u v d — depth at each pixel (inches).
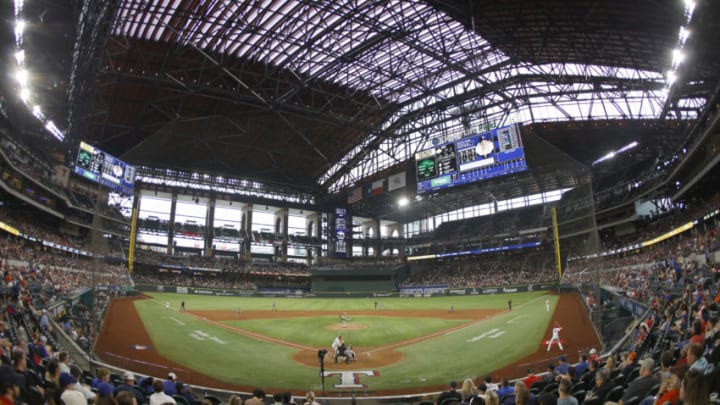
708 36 1282.0
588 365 557.9
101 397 266.4
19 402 254.8
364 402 639.8
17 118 1916.8
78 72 1716.3
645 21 1456.7
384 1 1718.8
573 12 1563.7
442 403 450.6
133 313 1595.7
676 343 553.6
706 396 179.2
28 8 1272.1
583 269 1724.9
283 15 1782.7
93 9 1344.7
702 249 1533.0
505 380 464.4
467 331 1317.7
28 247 1957.4
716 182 1847.9
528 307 1879.9
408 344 1131.9
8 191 1734.7
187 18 1710.1
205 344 1102.4
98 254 1342.3
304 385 741.9
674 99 1876.2
